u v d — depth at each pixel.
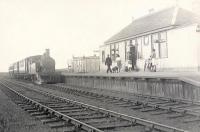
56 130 9.29
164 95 17.53
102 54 38.38
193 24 22.38
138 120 9.91
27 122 10.79
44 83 40.06
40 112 13.31
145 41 28.84
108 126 9.54
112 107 14.36
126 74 24.25
